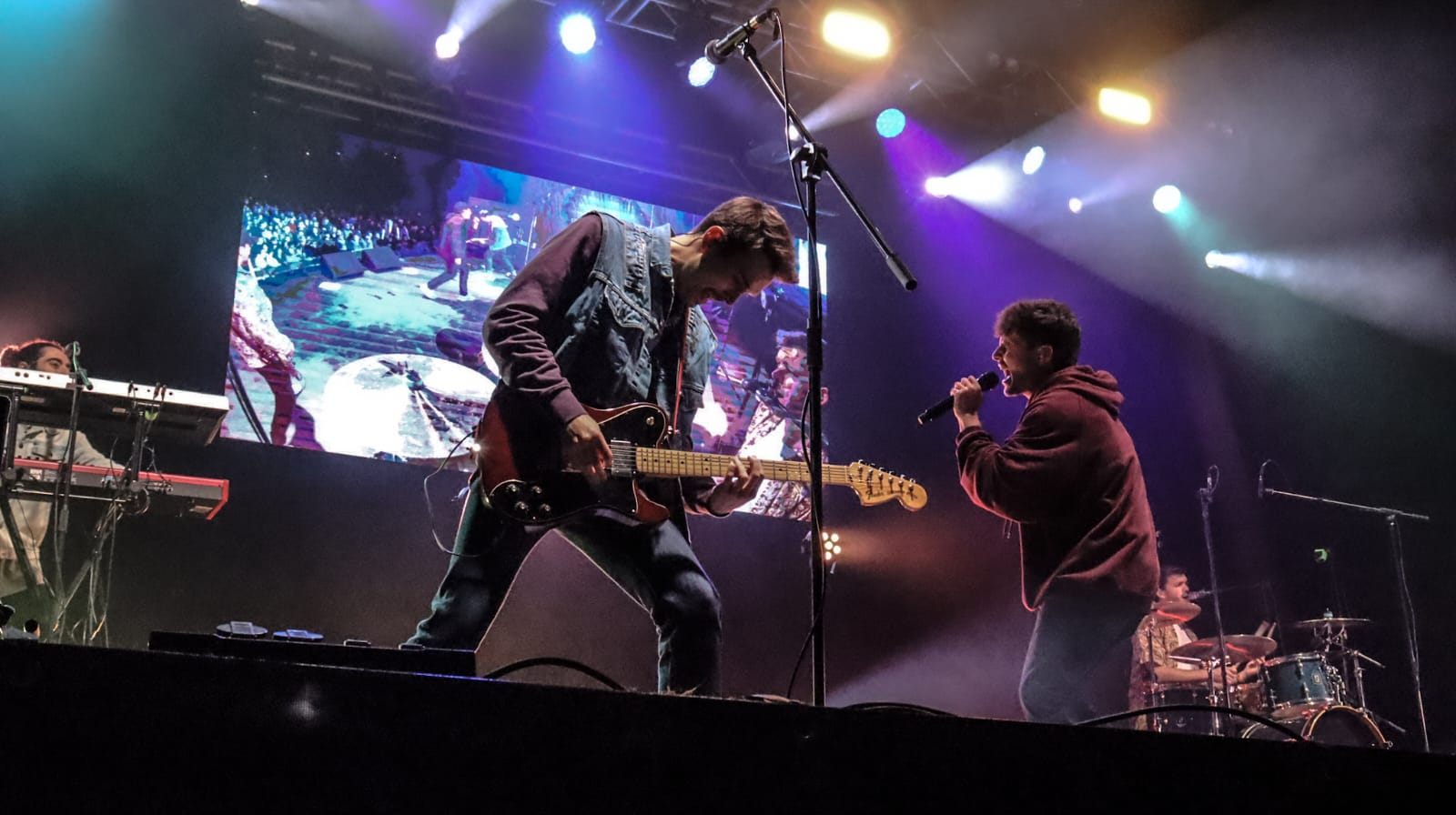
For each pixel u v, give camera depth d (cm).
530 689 148
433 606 254
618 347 268
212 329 596
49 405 395
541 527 254
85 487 398
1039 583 296
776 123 736
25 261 572
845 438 743
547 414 247
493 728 144
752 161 743
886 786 163
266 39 627
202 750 131
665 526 266
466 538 255
